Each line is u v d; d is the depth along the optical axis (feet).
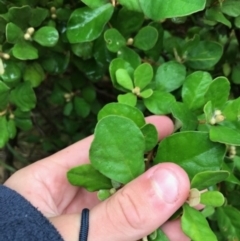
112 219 0.47
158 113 0.55
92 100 0.74
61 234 0.49
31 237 0.46
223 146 0.45
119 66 0.56
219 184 0.59
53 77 0.77
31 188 0.58
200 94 0.52
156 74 0.58
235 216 0.58
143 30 0.59
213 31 0.65
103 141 0.44
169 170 0.44
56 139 0.86
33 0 0.62
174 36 0.66
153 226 0.46
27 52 0.60
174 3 0.47
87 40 0.56
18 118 0.66
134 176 0.45
